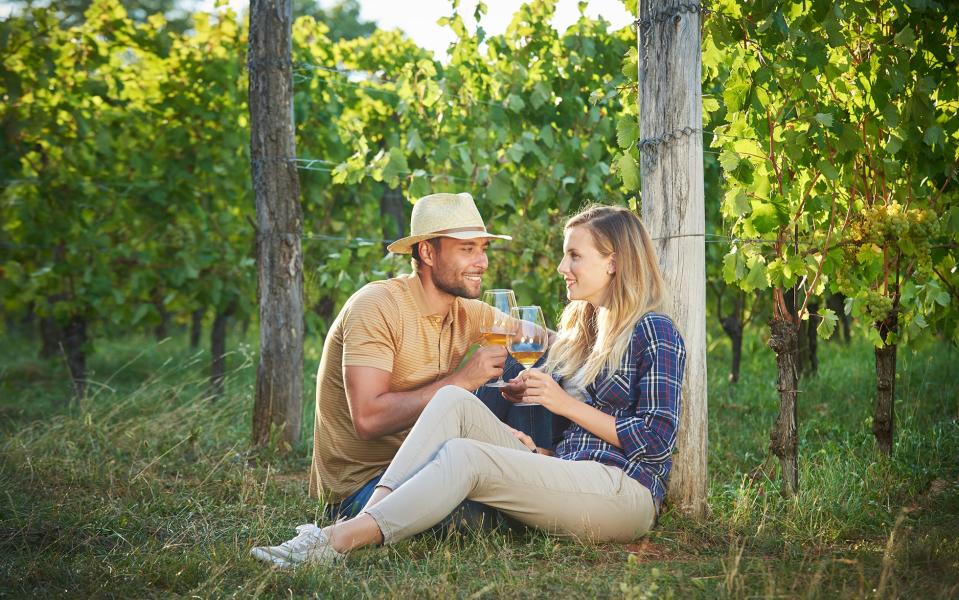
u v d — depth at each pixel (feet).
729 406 18.67
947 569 8.36
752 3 10.85
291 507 11.28
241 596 7.79
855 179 12.47
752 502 10.59
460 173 19.90
